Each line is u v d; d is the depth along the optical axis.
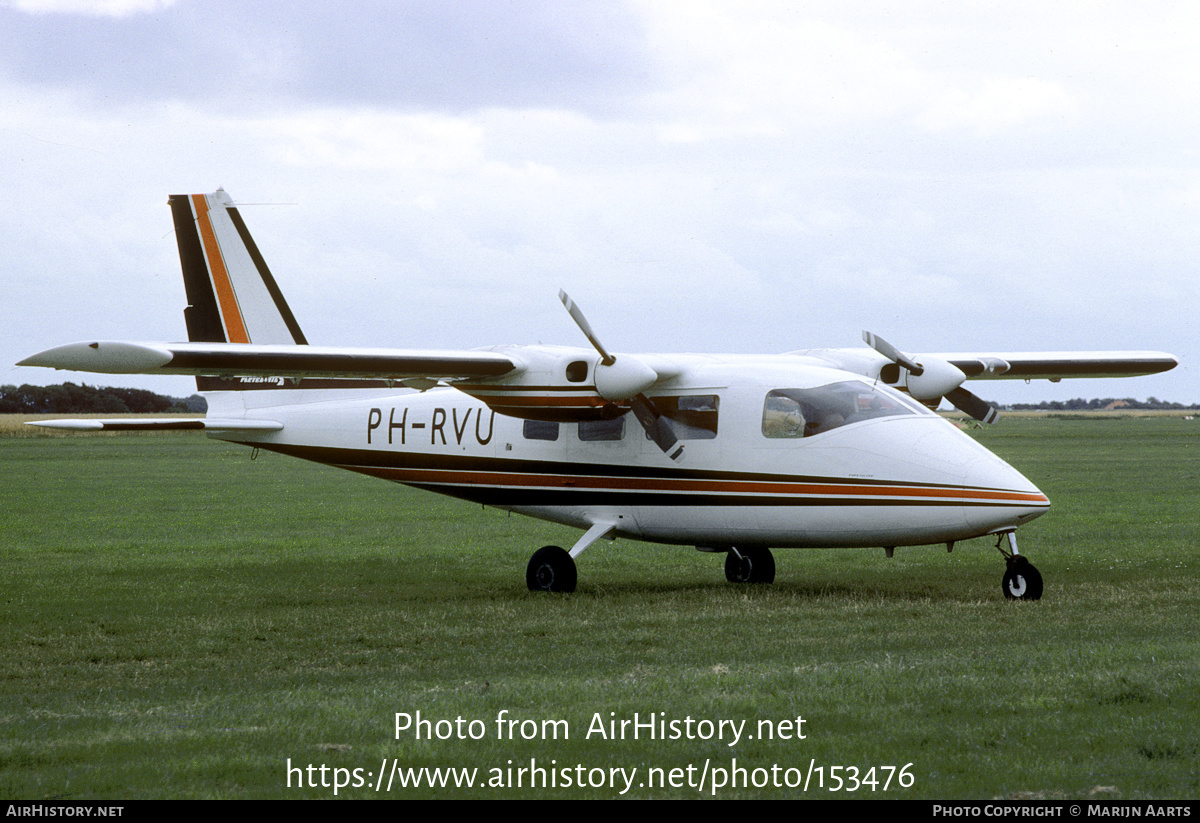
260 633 19.36
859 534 21.70
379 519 44.22
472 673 15.66
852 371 25.42
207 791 10.28
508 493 26.38
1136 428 182.38
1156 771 10.34
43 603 23.03
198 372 21.34
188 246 30.03
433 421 27.44
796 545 22.78
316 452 29.48
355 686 14.94
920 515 20.95
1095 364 28.81
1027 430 170.62
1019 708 12.48
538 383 23.64
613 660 16.19
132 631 19.73
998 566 27.55
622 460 24.41
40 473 75.44
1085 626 17.97
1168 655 14.99
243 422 29.92
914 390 25.11
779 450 22.38
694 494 23.45
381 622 20.30
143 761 11.18
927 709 12.59
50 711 13.59
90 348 20.41
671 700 13.26
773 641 17.30
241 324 29.73
